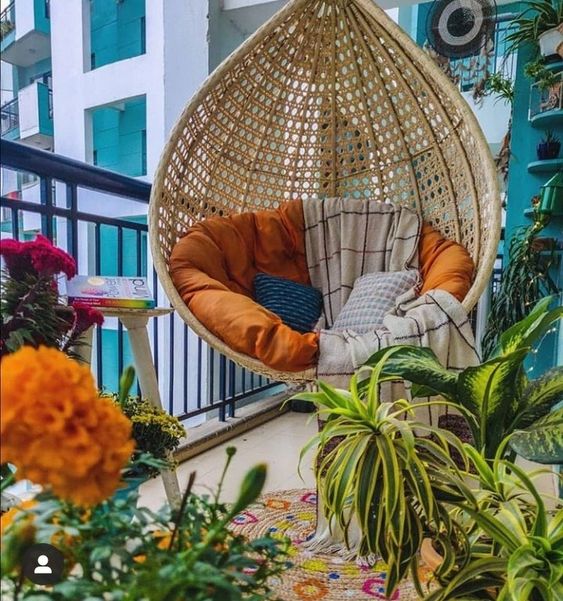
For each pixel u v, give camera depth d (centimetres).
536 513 74
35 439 43
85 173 155
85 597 42
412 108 183
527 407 87
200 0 260
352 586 112
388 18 166
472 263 161
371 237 189
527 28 233
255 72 181
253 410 253
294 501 157
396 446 76
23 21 370
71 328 97
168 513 52
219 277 167
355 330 159
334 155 204
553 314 87
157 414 114
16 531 44
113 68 324
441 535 75
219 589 44
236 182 192
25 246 90
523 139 248
